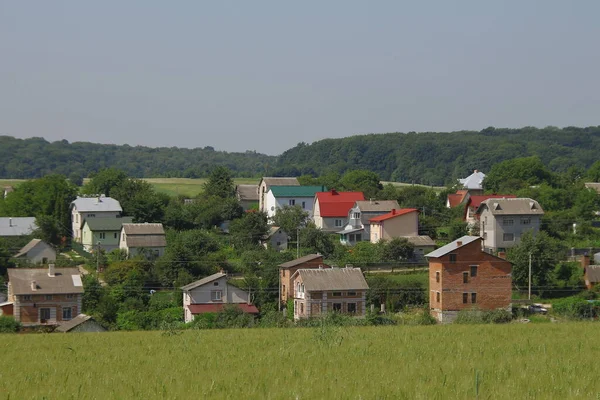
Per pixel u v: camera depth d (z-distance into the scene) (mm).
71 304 118375
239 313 111688
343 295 120000
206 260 143875
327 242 162625
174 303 127750
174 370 43156
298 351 51250
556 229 174000
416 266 151500
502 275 121562
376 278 129875
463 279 120625
